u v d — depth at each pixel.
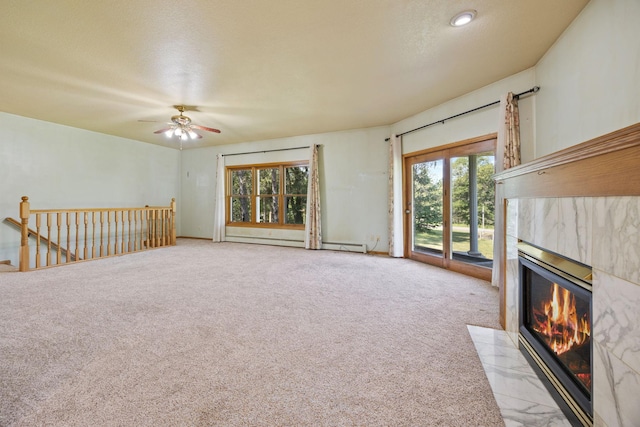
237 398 1.42
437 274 3.91
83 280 3.55
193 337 2.06
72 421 1.26
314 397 1.44
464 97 3.82
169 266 4.36
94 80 3.36
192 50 2.70
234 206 7.21
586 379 1.22
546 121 2.77
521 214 1.87
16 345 1.92
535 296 1.76
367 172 5.61
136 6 2.08
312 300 2.86
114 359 1.77
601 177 1.05
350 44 2.61
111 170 6.23
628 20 1.71
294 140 6.29
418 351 1.88
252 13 2.16
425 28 2.37
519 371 1.66
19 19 2.22
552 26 2.36
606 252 1.04
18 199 4.88
